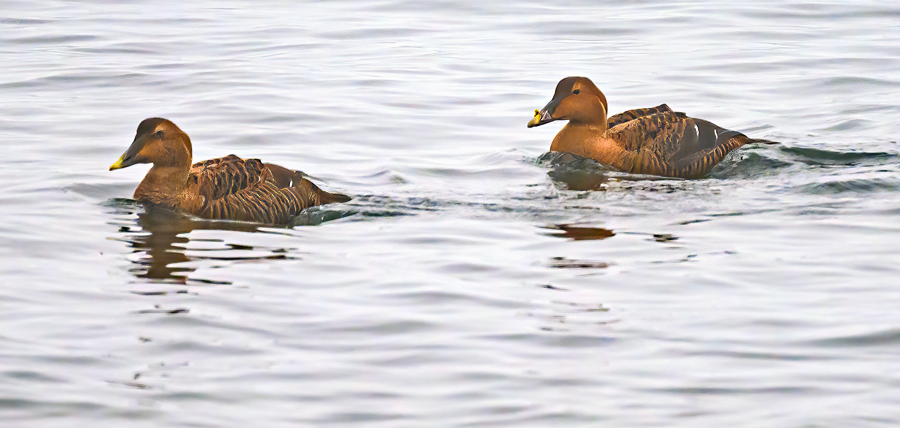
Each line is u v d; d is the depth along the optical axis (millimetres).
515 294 10383
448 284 10680
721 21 28766
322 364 8680
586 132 16984
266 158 16688
